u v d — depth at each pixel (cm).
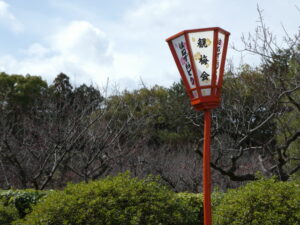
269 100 758
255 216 442
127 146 1185
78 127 1023
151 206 464
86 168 943
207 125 378
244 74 869
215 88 375
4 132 1017
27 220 477
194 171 1245
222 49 385
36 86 2108
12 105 1906
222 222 462
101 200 459
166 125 1789
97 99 1162
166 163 1260
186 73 385
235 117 937
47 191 694
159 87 1842
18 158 1084
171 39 392
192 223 531
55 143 945
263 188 469
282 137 951
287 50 751
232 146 853
